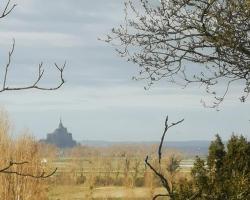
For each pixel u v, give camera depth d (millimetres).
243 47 9633
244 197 9734
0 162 30484
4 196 30516
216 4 9594
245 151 11633
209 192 7652
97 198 53969
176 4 10000
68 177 58250
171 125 4590
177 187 9523
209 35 9703
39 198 32438
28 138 32094
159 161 4645
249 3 9227
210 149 11633
